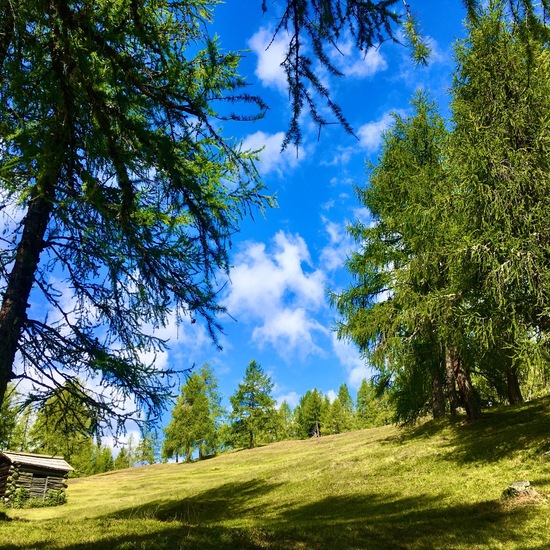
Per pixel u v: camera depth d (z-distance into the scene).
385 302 17.58
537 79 11.24
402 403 19.17
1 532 7.45
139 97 3.20
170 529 7.66
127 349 6.02
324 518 11.26
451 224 13.20
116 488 33.66
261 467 31.28
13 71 2.89
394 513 10.33
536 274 10.66
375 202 18.55
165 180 3.58
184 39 4.59
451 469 13.24
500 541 6.87
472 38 12.06
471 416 18.02
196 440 56.41
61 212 3.84
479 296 12.03
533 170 11.18
